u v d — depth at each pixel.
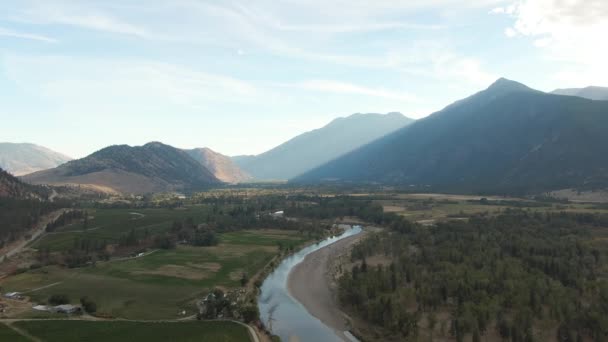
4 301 127.31
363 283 130.12
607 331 95.69
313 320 121.25
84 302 120.94
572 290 119.62
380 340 104.56
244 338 102.31
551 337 98.12
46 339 95.50
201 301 131.25
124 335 100.19
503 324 99.19
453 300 120.88
